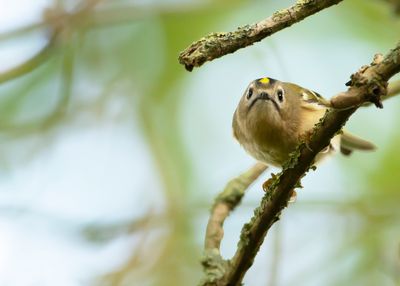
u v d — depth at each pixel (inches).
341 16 480.7
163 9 445.1
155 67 480.7
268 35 200.2
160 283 403.5
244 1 458.9
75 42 436.1
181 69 479.8
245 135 323.0
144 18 444.5
